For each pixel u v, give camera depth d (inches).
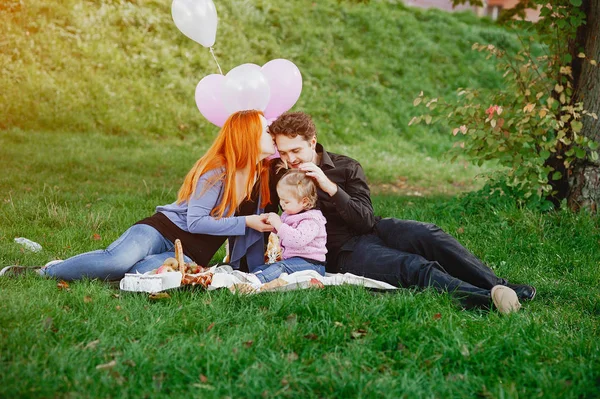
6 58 559.2
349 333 145.6
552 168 276.8
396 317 155.3
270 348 137.7
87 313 154.5
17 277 180.9
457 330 145.8
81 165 423.2
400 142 650.2
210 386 120.9
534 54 812.0
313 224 179.5
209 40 222.7
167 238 186.2
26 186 353.1
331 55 724.0
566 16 271.3
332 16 775.1
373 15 805.2
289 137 179.8
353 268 183.8
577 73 283.6
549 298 190.7
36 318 145.3
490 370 131.5
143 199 335.9
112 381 120.6
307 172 181.0
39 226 262.2
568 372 130.6
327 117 648.4
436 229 182.7
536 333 147.6
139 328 146.0
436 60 781.9
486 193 291.7
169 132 570.3
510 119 280.5
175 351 133.6
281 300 159.9
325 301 159.9
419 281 174.2
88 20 615.8
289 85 221.0
